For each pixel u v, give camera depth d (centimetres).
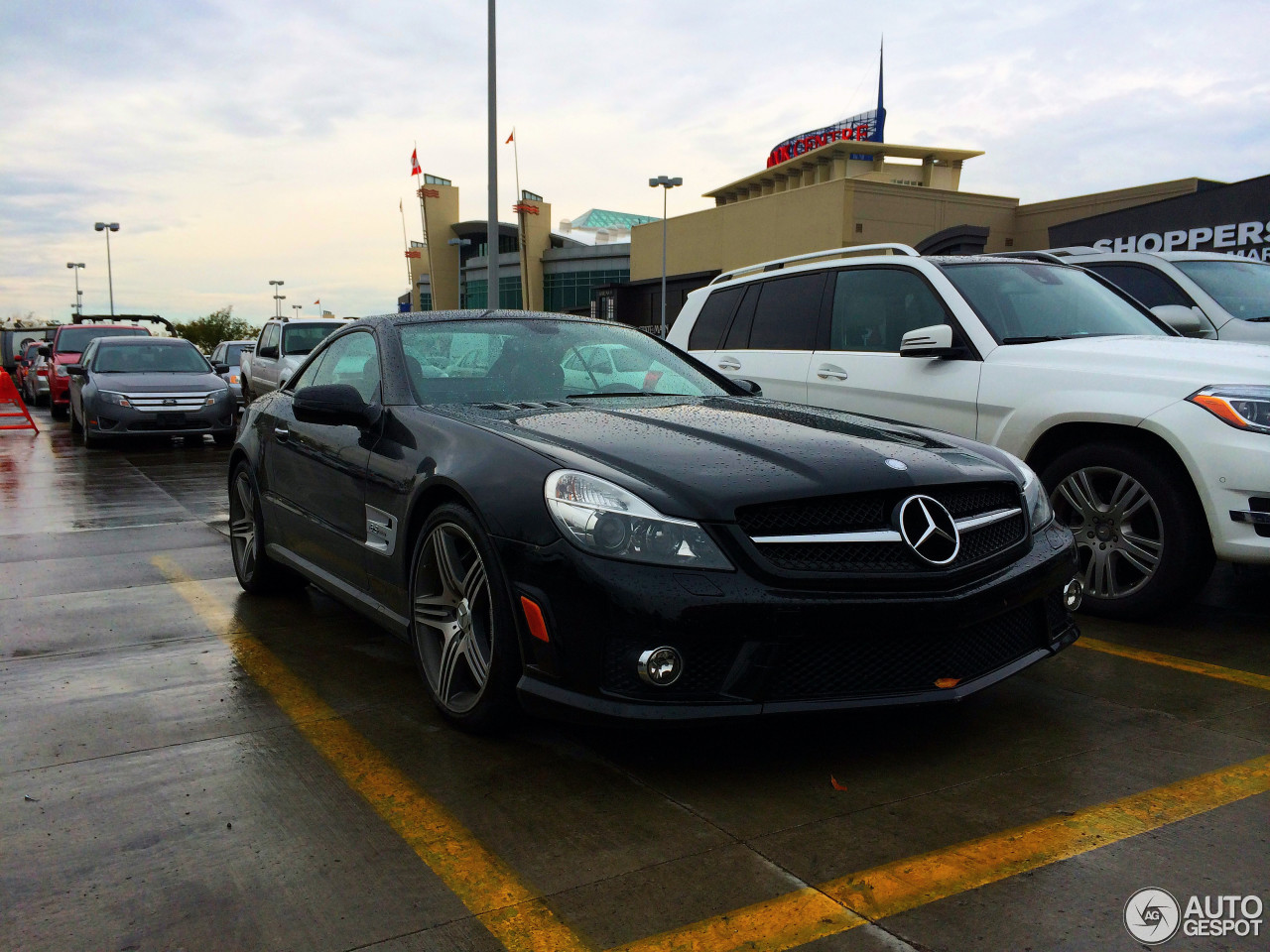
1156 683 339
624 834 233
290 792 257
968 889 207
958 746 284
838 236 4097
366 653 383
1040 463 442
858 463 271
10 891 209
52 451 1262
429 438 313
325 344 445
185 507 783
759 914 199
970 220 4322
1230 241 1548
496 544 265
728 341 624
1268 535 360
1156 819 238
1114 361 418
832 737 291
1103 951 185
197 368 1390
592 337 412
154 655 379
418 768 272
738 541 245
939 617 253
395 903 204
